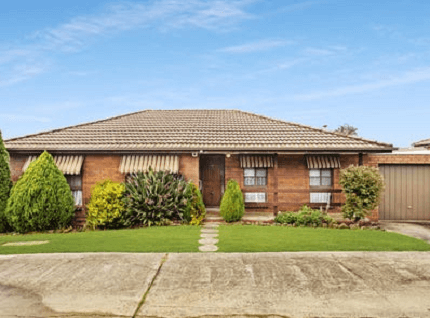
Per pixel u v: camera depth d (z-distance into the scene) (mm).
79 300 5586
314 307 5352
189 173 14391
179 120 17938
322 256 7875
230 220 13320
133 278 6520
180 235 10414
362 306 5383
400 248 8711
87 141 14781
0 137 13156
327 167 14492
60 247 8930
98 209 12742
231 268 7055
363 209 12797
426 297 5707
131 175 13820
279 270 6938
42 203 12398
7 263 7496
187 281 6367
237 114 19625
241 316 5078
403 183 15008
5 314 5117
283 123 17250
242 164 14680
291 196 14922
